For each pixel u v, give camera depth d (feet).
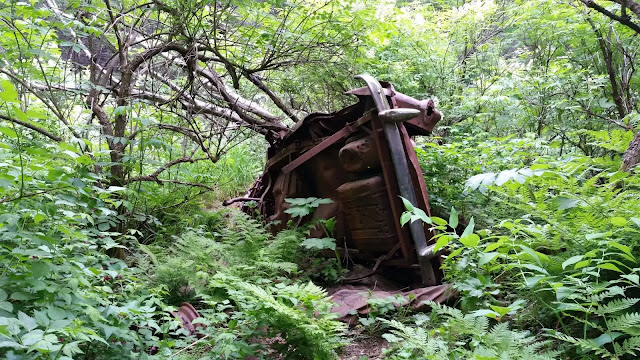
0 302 7.53
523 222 14.52
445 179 19.42
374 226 14.90
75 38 17.12
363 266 15.90
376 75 29.55
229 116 22.43
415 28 32.32
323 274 15.66
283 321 9.55
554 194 13.85
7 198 9.11
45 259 9.12
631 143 13.70
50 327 6.95
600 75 23.36
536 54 29.32
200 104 22.58
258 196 23.20
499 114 26.50
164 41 19.66
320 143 16.97
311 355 9.51
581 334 9.07
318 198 17.46
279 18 22.33
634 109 22.44
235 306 12.16
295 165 17.62
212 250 14.40
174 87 21.93
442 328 9.30
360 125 15.39
